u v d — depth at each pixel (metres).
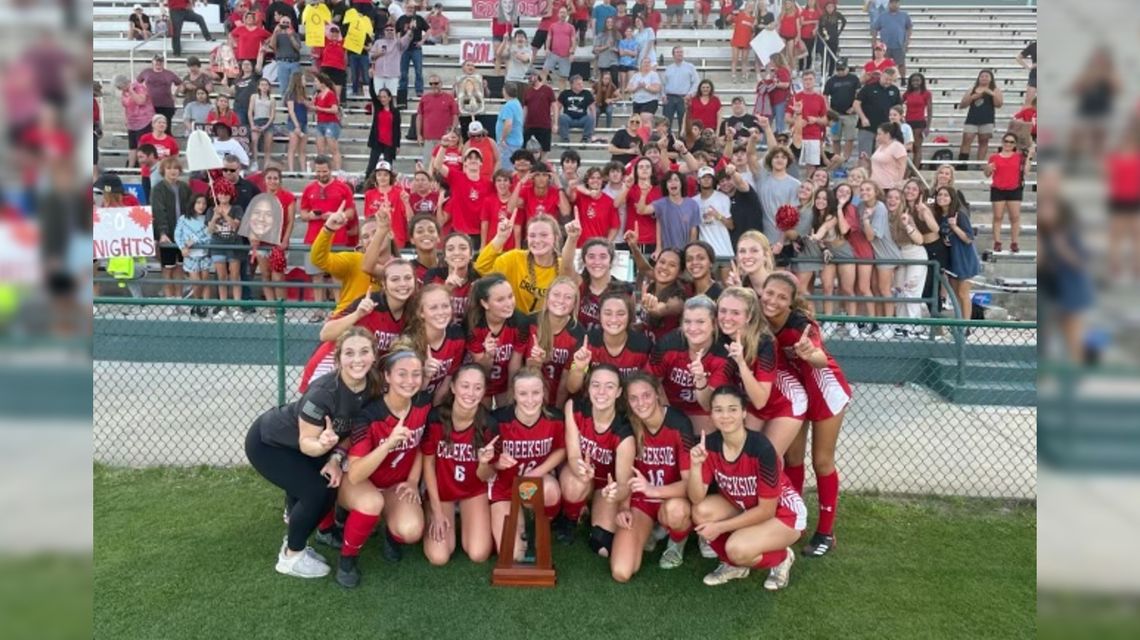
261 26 12.96
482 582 4.16
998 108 12.88
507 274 5.14
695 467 4.01
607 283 4.82
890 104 11.14
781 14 13.70
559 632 3.73
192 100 11.66
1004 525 4.86
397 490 4.28
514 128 10.69
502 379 4.78
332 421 3.93
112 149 12.19
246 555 4.38
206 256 8.26
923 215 7.80
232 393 6.93
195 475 5.41
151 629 3.69
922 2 18.05
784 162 8.09
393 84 12.42
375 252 4.77
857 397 6.96
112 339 7.55
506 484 4.42
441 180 8.71
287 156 11.62
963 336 6.74
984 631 3.77
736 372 4.29
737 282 4.75
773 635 3.73
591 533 4.52
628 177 7.89
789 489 4.20
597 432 4.23
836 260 7.63
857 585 4.18
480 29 15.91
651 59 13.23
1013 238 9.66
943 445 5.99
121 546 4.45
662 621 3.84
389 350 4.34
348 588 4.08
